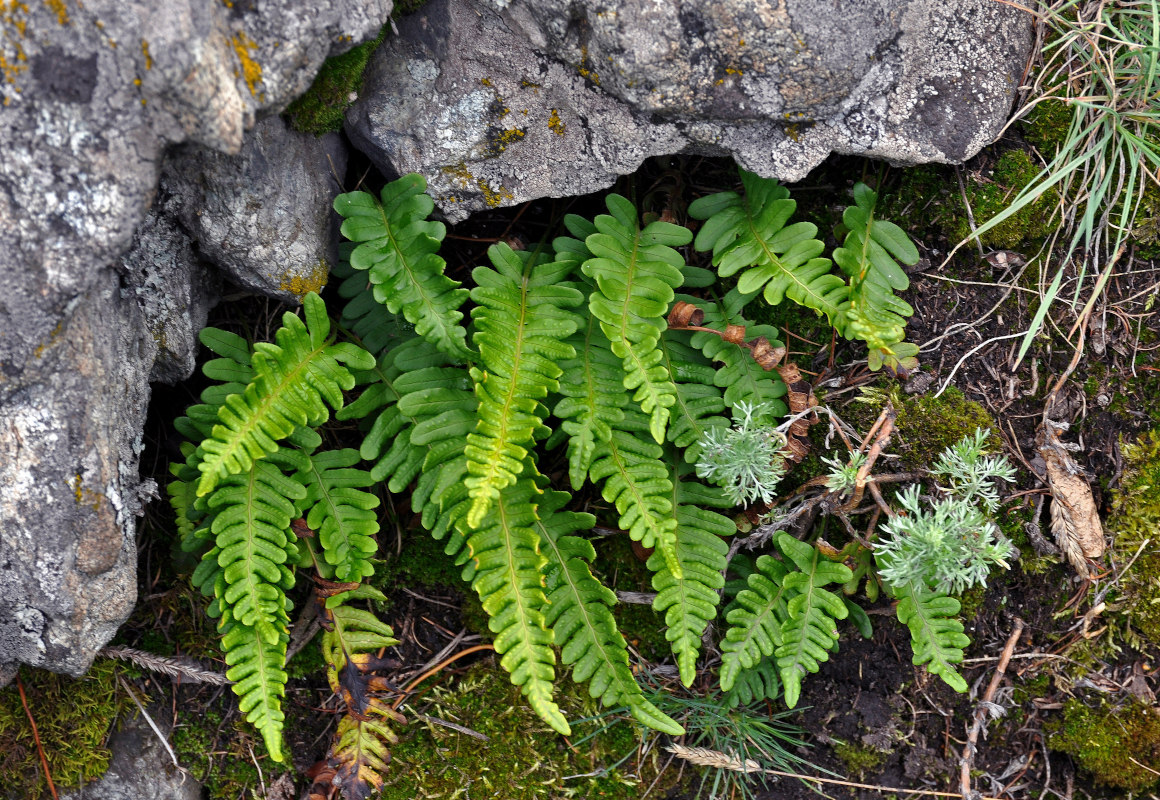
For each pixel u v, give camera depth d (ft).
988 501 2.39
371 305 2.45
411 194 2.35
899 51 2.33
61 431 2.14
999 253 2.51
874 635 2.54
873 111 2.35
